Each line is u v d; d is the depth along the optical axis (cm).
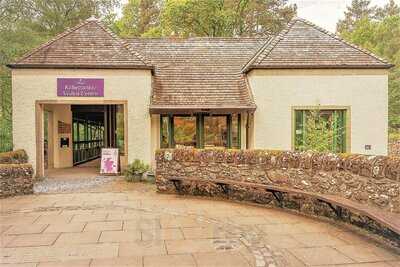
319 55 1529
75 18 2859
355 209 605
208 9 3119
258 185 885
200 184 1063
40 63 1418
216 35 3188
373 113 1508
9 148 1508
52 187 1236
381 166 605
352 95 1502
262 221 761
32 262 531
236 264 519
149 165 1430
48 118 1816
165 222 759
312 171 789
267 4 3406
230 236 655
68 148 1859
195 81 1608
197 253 566
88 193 1120
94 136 2344
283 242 614
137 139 1468
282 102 1496
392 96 3042
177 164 1095
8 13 1748
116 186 1252
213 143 1566
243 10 3341
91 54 1479
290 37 1609
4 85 1778
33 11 2144
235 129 1577
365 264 505
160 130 1543
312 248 579
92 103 1452
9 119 1828
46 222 762
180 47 1828
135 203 962
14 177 1066
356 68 1495
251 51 1822
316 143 1433
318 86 1499
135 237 654
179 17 3125
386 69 1505
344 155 710
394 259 523
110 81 1458
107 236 660
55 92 1434
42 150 1452
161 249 586
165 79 1611
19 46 1653
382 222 523
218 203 958
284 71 1495
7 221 771
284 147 1498
